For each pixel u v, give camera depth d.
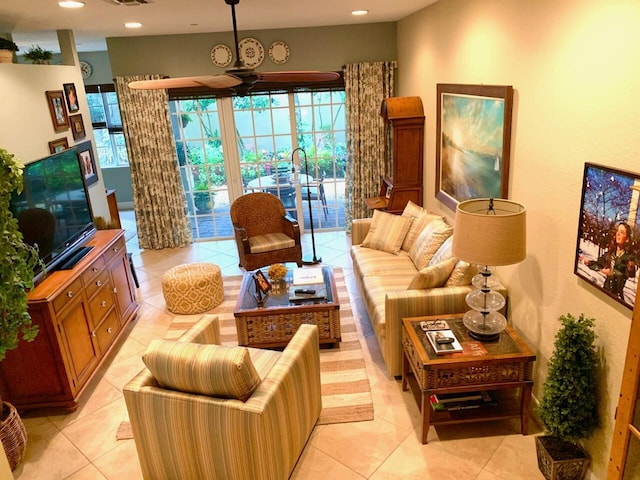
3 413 2.72
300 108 6.06
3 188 2.33
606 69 1.96
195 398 2.16
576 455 2.34
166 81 2.60
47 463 2.73
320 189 6.48
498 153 3.07
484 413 2.70
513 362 2.56
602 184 2.02
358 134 5.95
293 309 3.47
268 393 2.18
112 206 5.81
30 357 2.95
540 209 2.62
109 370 3.60
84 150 4.86
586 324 2.18
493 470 2.51
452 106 3.95
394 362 3.19
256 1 3.59
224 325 4.21
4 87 3.50
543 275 2.63
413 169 5.06
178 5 3.54
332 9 4.28
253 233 5.26
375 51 5.77
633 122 1.83
